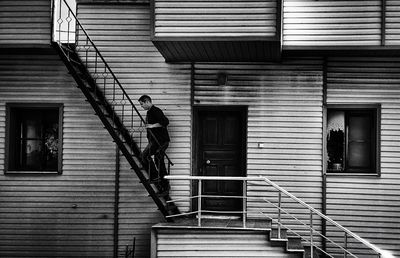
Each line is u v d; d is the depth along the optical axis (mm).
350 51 10047
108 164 10977
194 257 9289
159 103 10914
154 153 10117
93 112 11031
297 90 10703
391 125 10570
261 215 10656
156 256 9344
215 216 10836
